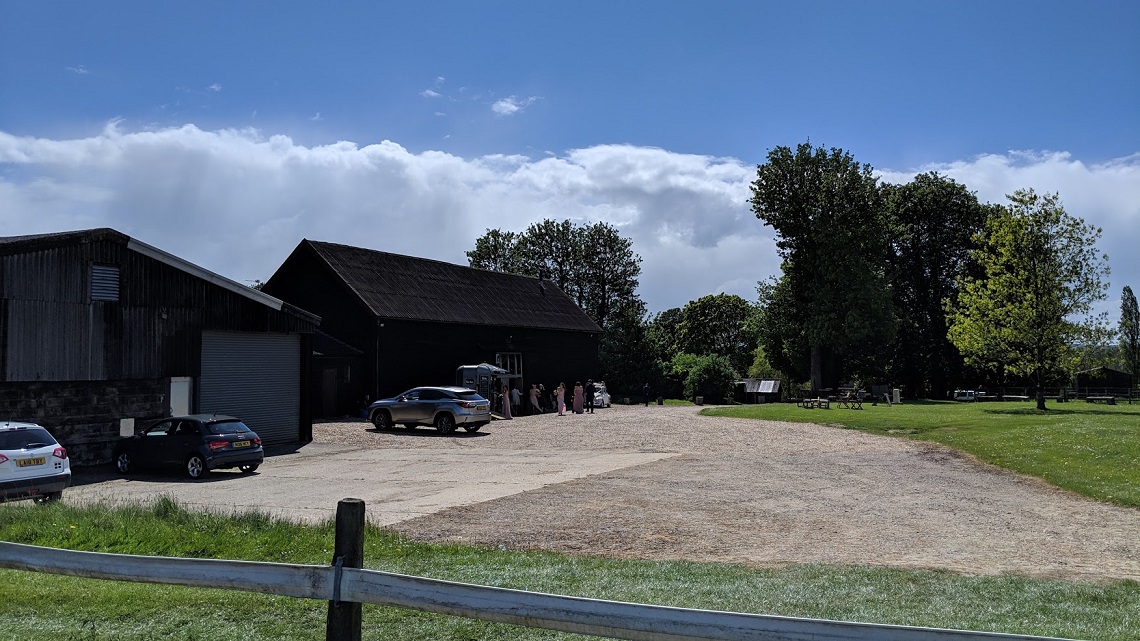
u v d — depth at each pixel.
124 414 24.27
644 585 8.66
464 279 53.25
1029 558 10.85
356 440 30.95
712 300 101.19
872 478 18.70
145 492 18.52
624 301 86.69
